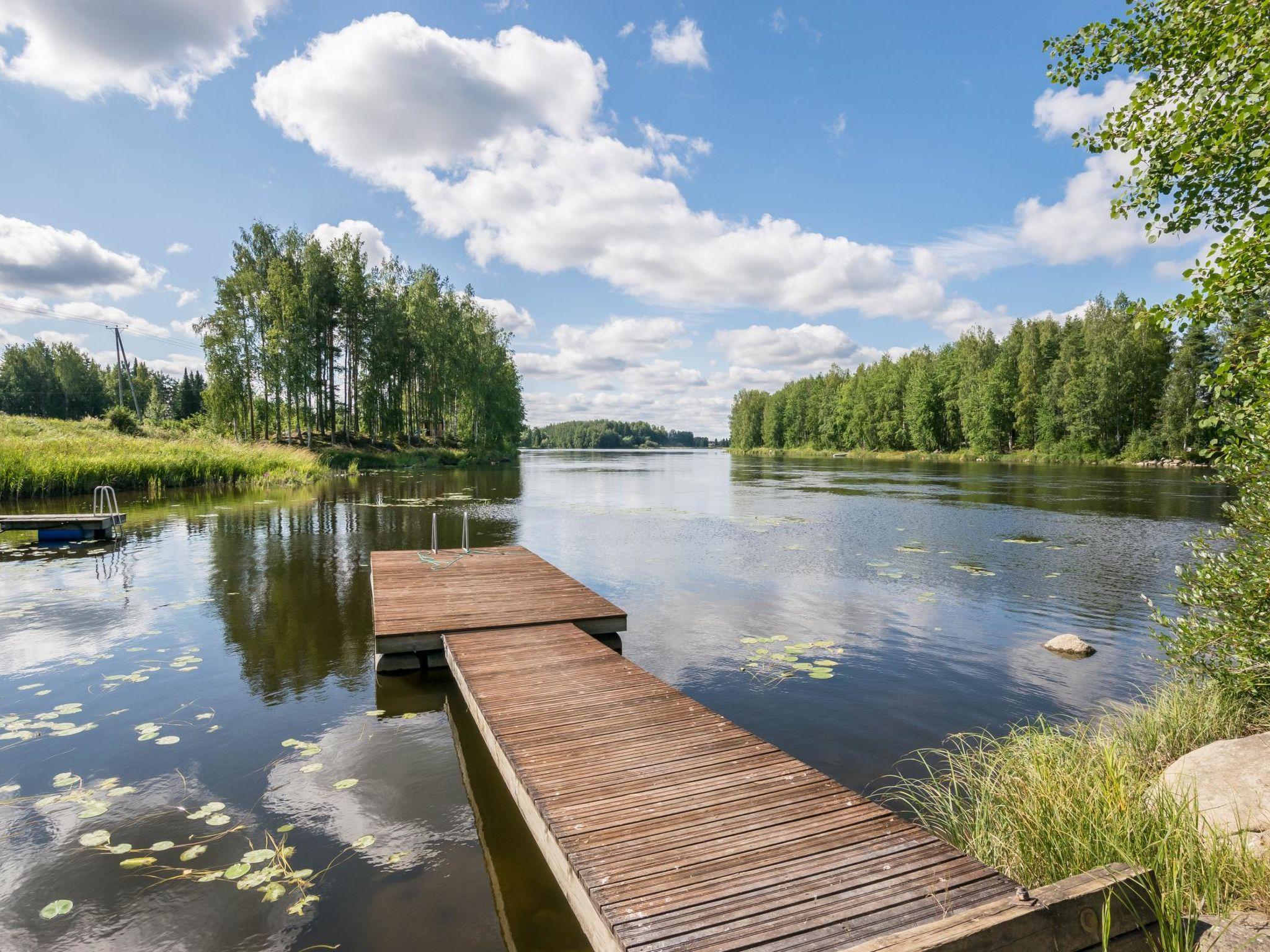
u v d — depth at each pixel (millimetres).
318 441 43719
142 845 3918
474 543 15047
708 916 2660
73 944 3115
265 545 14414
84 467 22125
